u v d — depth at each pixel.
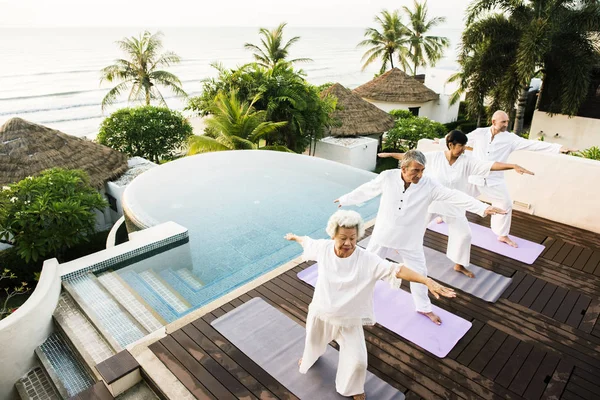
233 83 14.09
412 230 3.08
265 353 2.90
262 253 5.85
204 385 2.64
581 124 14.70
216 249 5.94
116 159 11.95
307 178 9.34
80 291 4.12
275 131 14.05
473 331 3.16
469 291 3.63
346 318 2.28
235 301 3.53
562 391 2.62
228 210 7.46
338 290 2.23
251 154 10.13
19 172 10.38
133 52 20.08
